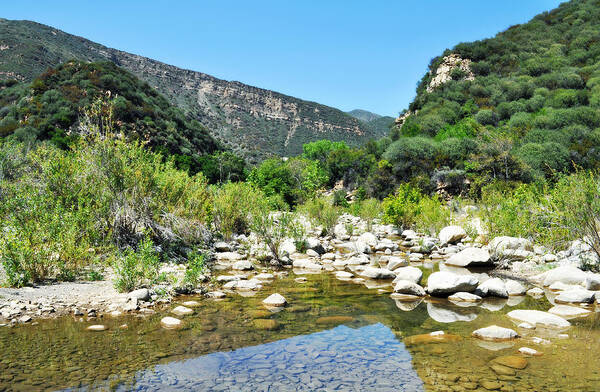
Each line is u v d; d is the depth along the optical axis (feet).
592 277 22.44
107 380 11.23
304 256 36.24
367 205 65.87
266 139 466.29
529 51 217.15
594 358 13.35
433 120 172.04
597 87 158.51
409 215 56.08
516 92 178.29
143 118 180.24
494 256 32.42
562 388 11.14
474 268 30.78
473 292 22.68
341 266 32.30
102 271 24.76
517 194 38.88
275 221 42.16
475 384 11.41
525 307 20.34
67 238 23.15
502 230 37.65
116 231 28.60
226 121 487.61
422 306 20.53
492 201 40.91
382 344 14.85
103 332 15.37
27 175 30.22
